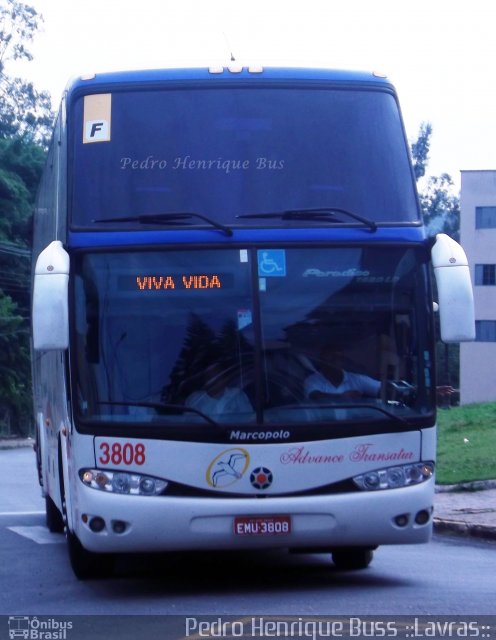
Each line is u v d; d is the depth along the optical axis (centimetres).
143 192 809
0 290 5181
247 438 764
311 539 770
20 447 5091
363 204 820
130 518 755
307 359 786
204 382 776
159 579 898
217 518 758
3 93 6003
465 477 1638
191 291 789
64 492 905
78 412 771
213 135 827
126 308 784
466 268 790
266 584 864
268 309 788
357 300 798
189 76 845
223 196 812
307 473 769
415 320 804
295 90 847
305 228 805
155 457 761
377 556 1065
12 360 5175
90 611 750
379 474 779
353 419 778
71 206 805
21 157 5544
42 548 1146
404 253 810
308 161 827
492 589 827
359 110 847
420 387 796
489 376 5184
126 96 835
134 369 777
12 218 5350
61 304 758
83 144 822
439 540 1207
